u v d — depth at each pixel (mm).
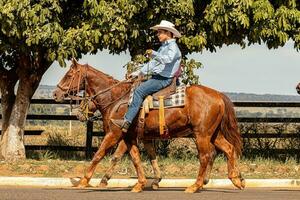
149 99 13609
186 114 13727
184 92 13789
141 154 20359
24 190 13648
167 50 13508
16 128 18984
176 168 17641
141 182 13828
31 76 18953
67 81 14281
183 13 17500
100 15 16812
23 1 16250
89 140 20500
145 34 17922
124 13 16875
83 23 17266
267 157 20625
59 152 21141
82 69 14227
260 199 12398
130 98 13633
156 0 17406
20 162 18188
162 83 13609
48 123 27172
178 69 13750
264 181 15883
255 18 16984
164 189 14711
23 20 16375
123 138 13961
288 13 17141
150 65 13508
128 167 17484
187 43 17875
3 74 19297
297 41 17656
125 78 14320
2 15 16328
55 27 16672
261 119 21453
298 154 21141
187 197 12633
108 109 13992
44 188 14320
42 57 18828
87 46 16969
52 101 20781
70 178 15336
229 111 14070
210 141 14211
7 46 17438
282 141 21828
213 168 17750
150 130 13758
